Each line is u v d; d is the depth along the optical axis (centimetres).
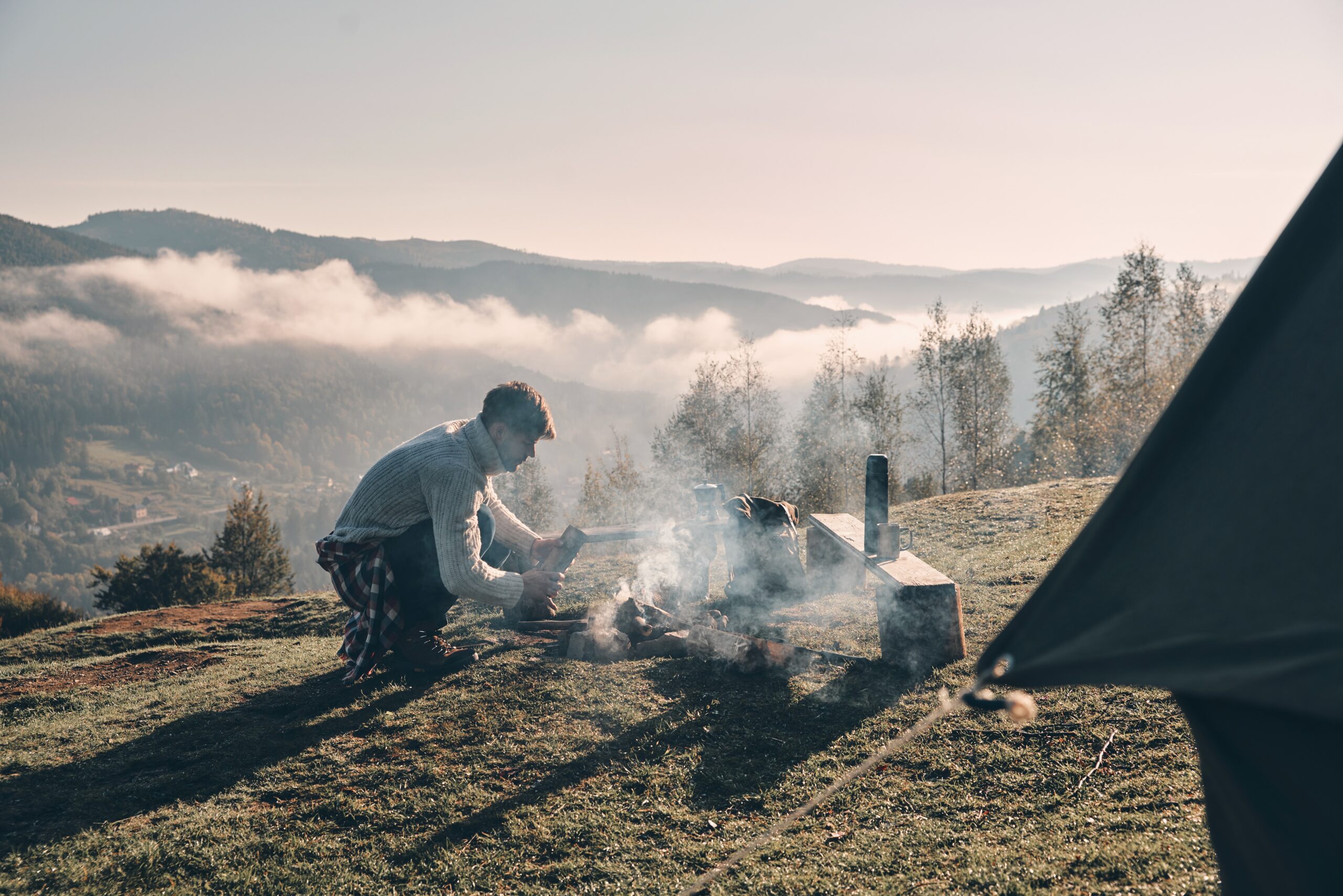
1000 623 633
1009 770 426
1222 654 201
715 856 384
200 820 436
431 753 500
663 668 607
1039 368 4431
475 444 589
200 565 4156
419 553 600
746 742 489
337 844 416
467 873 387
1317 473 217
